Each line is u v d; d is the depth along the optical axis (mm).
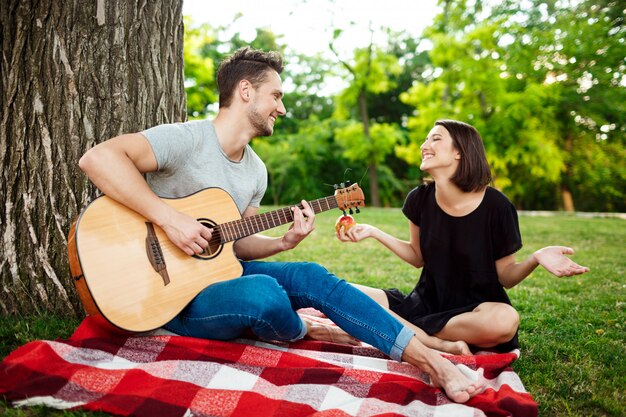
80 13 2828
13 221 2822
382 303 2785
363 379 2043
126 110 2926
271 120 2590
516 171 20484
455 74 18625
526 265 2453
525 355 2672
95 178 2193
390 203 28797
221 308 2100
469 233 2570
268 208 12266
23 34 2797
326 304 2172
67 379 1906
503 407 1939
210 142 2486
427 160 2543
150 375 1956
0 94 2844
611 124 20094
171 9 3131
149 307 2150
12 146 2822
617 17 18141
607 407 2086
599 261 5953
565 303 3791
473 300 2623
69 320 2764
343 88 22266
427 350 2049
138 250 2197
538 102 17062
